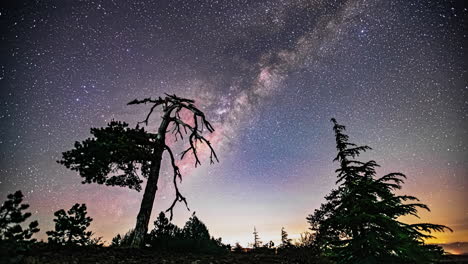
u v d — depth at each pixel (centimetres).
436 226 955
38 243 813
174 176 1298
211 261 883
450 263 1052
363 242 939
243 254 1159
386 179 1102
